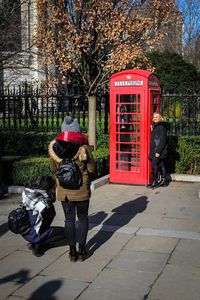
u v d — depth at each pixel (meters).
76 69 12.30
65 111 13.61
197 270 5.17
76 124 5.54
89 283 4.87
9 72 19.11
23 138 13.23
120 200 8.80
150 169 10.24
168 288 4.70
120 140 10.34
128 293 4.60
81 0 11.51
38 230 5.69
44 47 12.64
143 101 9.98
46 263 5.48
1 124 15.94
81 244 5.53
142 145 10.12
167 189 9.86
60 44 12.05
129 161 10.30
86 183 5.47
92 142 12.31
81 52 11.86
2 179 10.07
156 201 8.70
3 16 12.62
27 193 5.75
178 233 6.55
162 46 29.36
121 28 11.81
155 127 10.02
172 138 11.34
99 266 5.34
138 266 5.32
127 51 11.74
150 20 12.08
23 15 14.05
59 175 5.33
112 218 7.45
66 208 5.48
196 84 19.33
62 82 13.09
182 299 4.45
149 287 4.73
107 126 13.19
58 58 12.05
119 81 10.13
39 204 5.68
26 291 4.70
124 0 12.03
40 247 5.75
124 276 5.03
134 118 10.16
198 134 12.20
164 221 7.24
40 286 4.82
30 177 9.73
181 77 19.00
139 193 9.45
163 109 12.62
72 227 5.48
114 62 11.83
